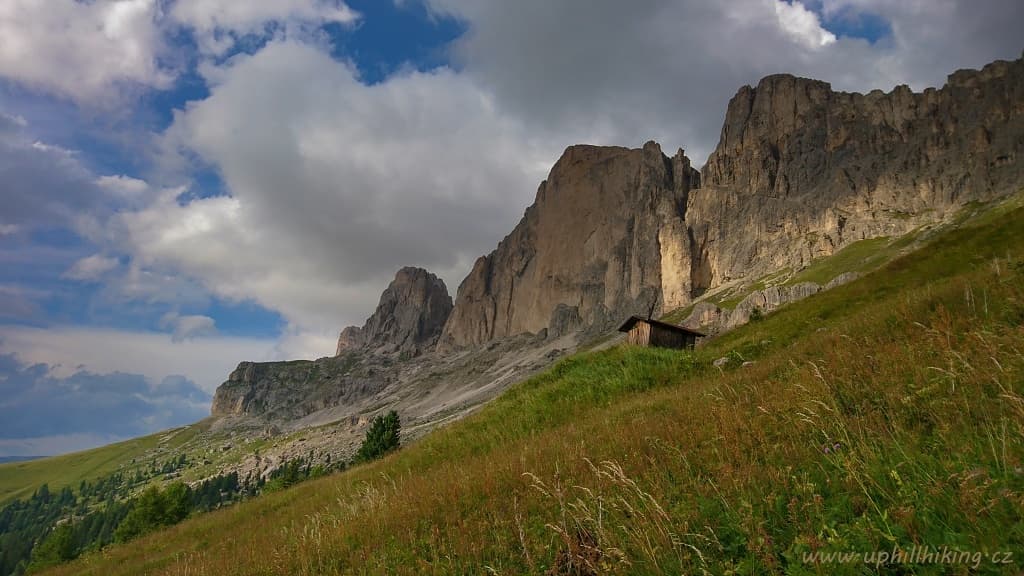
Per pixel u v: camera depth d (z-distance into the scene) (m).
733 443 8.41
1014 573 3.56
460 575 7.52
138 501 60.88
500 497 10.17
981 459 4.98
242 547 15.26
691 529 5.95
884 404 7.71
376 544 9.72
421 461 23.16
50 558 65.38
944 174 199.75
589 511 7.09
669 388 22.12
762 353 26.09
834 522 4.85
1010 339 8.02
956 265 29.52
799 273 199.50
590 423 17.02
